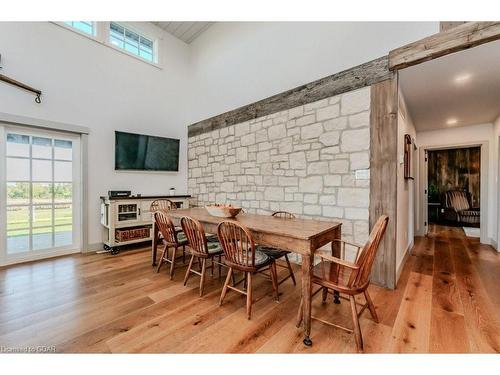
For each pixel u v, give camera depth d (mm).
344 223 2693
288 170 3250
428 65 2324
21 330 1669
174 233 2590
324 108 2873
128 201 3697
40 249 3305
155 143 4480
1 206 2988
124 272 2795
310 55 3033
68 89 3477
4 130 2996
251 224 2080
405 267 2965
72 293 2244
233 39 4133
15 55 3025
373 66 2482
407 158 3328
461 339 1569
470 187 6430
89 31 3809
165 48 4730
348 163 2664
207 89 4645
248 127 3818
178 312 1919
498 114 3725
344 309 1970
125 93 4137
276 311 1940
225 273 2787
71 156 3596
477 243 4160
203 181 4695
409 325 1729
